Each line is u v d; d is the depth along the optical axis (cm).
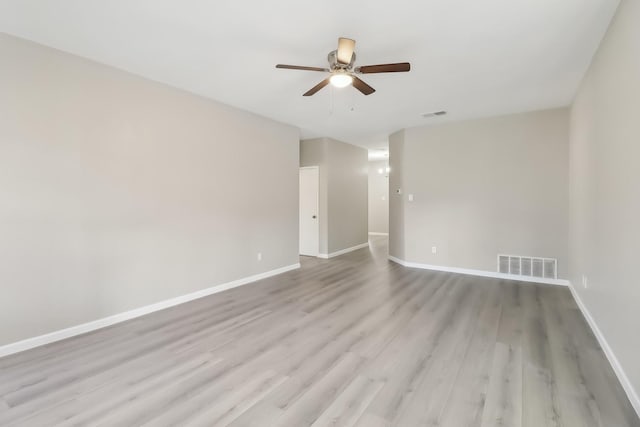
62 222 280
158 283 352
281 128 523
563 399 194
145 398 197
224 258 428
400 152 582
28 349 261
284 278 492
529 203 462
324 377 220
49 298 273
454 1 206
